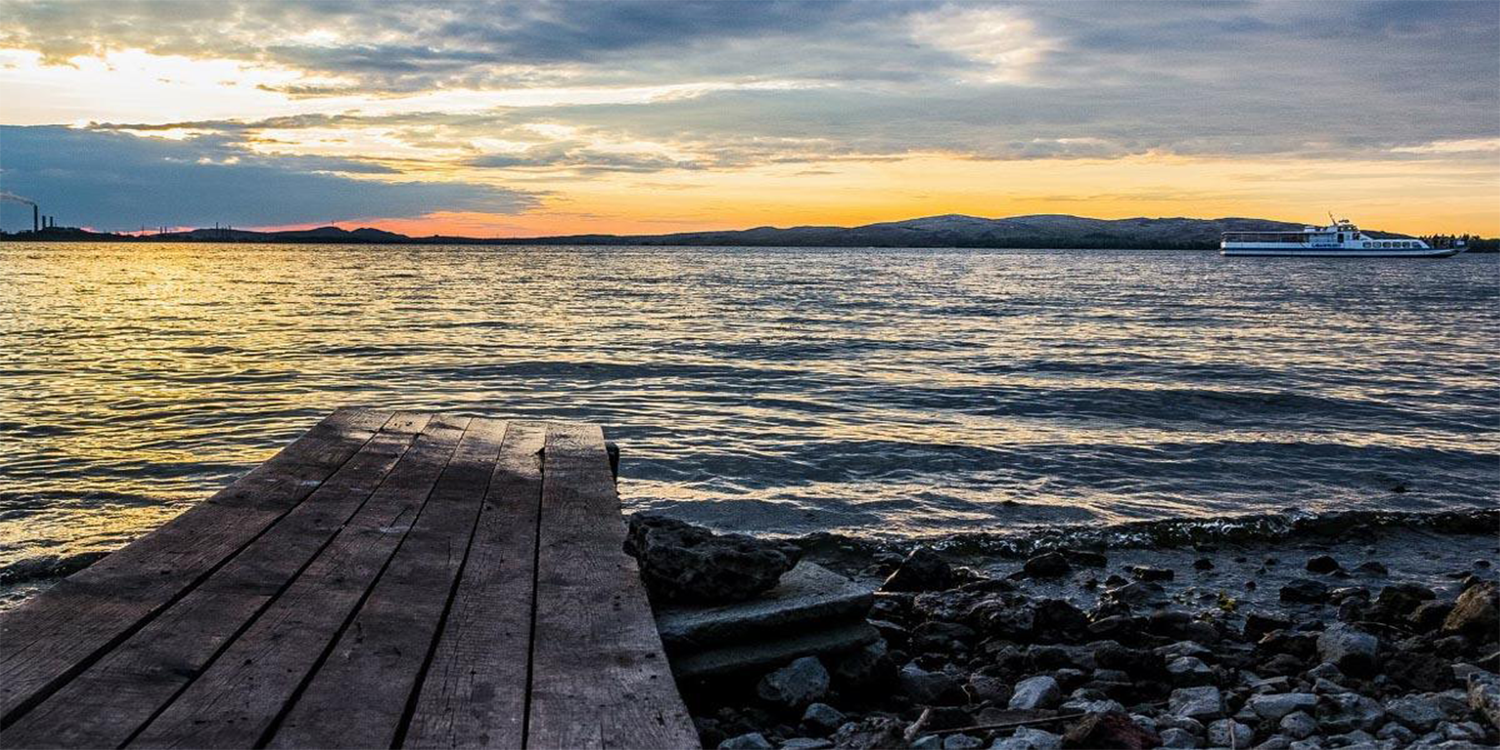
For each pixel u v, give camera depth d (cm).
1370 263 17450
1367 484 1341
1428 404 2008
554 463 776
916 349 2912
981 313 4584
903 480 1293
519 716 346
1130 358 2738
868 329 3603
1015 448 1488
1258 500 1243
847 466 1361
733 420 1703
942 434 1588
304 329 3316
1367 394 2116
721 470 1330
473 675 380
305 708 342
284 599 451
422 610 448
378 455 776
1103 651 632
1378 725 519
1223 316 4650
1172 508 1198
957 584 877
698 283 7700
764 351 2806
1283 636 696
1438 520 1148
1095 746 433
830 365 2498
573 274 9575
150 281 7000
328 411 1727
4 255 15950
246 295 5362
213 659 379
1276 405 1953
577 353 2678
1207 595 884
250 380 2103
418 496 656
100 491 1157
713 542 545
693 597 523
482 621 439
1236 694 578
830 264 15612
